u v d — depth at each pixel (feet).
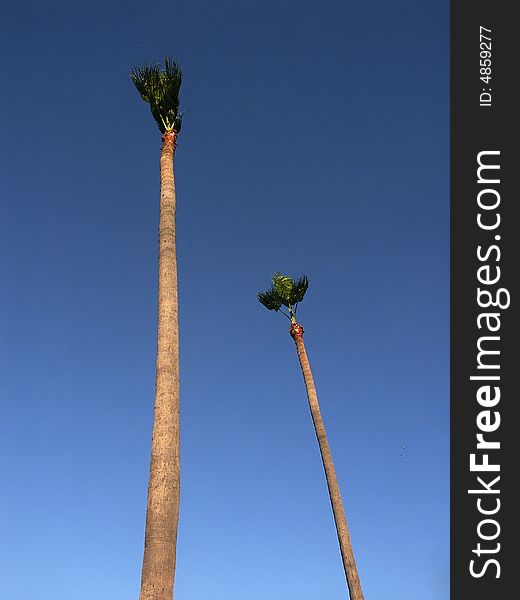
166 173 51.37
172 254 45.06
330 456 77.00
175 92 56.80
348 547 68.59
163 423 36.35
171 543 32.35
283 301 97.30
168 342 39.86
